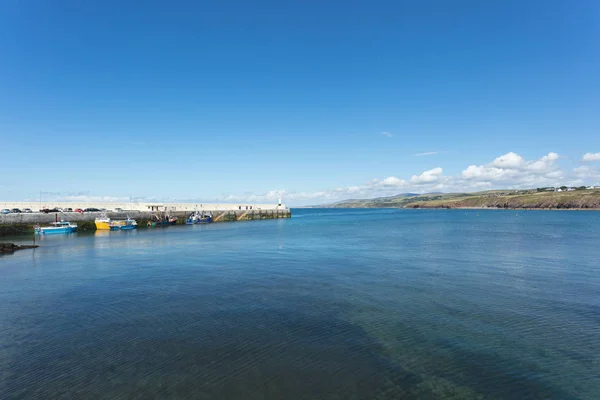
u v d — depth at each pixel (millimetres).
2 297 22891
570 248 44500
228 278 28188
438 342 15516
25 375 12797
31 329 17172
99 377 12633
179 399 11305
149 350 14766
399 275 28969
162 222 95562
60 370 13141
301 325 17562
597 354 14375
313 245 49969
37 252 43500
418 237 61250
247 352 14570
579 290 23922
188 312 19594
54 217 74312
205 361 13812
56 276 29188
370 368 13289
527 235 62344
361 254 40812
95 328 17266
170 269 32062
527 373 12914
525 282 26297
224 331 16797
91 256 40062
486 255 39375
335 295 22953
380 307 20375
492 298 22109
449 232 71375
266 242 54156
